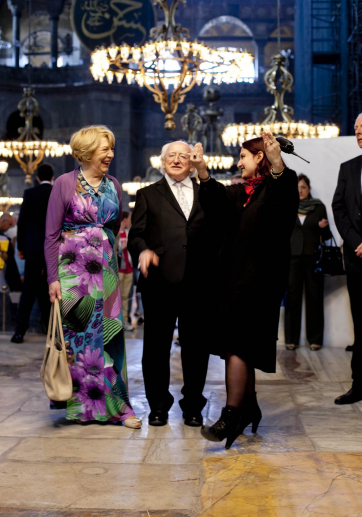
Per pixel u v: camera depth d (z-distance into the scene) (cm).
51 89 3000
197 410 321
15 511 207
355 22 1895
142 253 290
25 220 607
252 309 268
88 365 320
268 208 266
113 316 325
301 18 2408
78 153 320
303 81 2369
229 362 268
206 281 317
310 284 579
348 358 532
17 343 609
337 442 288
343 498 214
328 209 599
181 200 321
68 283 320
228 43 3681
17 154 1486
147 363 323
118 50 936
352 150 595
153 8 2262
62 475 243
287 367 492
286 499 213
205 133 1769
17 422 326
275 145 255
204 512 203
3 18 3550
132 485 232
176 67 2378
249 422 295
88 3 2211
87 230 324
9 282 708
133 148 3094
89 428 315
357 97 1902
